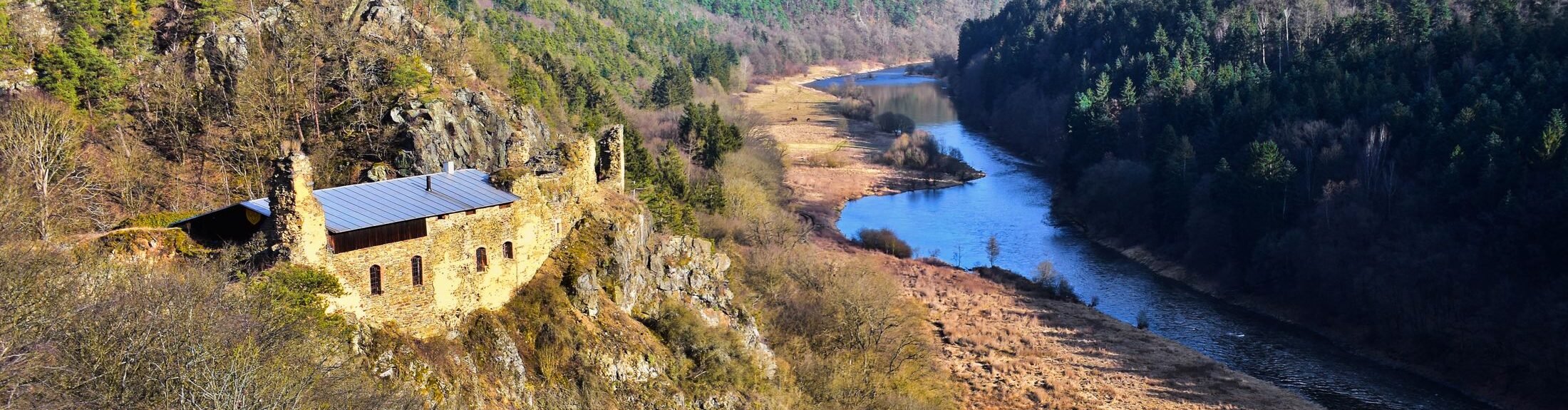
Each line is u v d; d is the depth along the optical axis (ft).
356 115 308.60
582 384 190.49
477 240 185.26
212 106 312.29
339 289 163.43
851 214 508.12
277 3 363.56
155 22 351.25
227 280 154.92
